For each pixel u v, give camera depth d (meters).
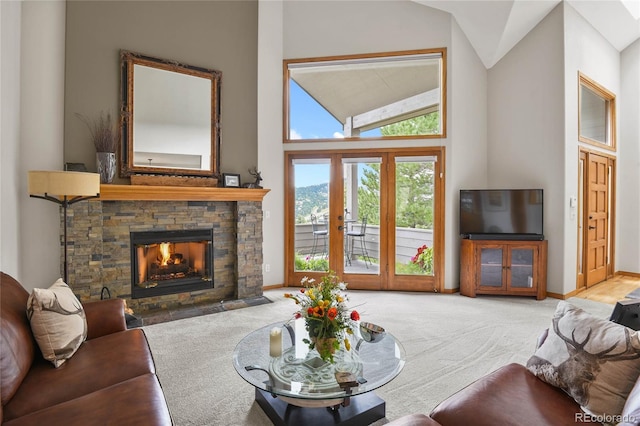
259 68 4.83
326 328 1.92
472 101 4.96
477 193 4.66
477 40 4.84
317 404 1.84
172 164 4.08
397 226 4.90
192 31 4.23
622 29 5.19
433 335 3.25
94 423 1.32
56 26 3.60
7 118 3.07
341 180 4.99
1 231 2.95
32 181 2.81
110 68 3.76
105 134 3.61
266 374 1.82
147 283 3.99
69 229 3.46
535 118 4.69
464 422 1.35
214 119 4.33
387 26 4.82
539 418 1.36
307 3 4.96
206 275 4.39
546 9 4.50
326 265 5.05
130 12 3.87
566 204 4.47
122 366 1.79
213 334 3.28
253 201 4.53
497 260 4.52
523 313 3.90
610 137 5.61
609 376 1.40
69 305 1.98
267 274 4.96
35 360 1.83
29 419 1.34
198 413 2.06
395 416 2.04
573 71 4.58
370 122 5.06
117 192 3.64
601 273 5.39
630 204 5.68
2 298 1.79
